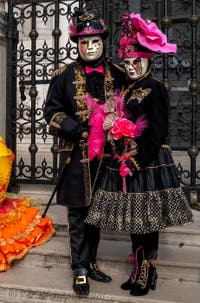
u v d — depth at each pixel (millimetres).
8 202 4035
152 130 2875
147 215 2838
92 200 3123
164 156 2955
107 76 3199
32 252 3764
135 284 3125
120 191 2910
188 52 5469
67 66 3250
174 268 3422
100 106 3125
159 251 3730
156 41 2949
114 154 2986
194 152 4738
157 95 2908
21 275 3568
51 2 5234
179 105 6492
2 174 3889
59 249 3779
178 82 5492
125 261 3492
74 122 3047
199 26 6434
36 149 5367
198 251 3740
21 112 5406
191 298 3088
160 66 5266
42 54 5352
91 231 3289
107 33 3186
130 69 3002
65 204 3160
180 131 6512
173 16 6879
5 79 5480
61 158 3215
